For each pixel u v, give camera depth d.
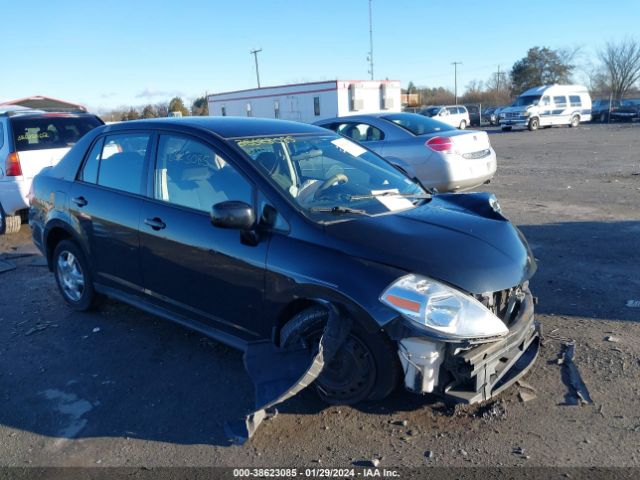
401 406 3.37
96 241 4.56
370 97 27.30
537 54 69.88
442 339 2.83
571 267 5.75
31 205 5.36
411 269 2.99
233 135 3.90
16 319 5.05
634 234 6.92
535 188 10.88
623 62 57.31
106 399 3.63
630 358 3.82
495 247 3.29
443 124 9.23
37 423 3.40
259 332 3.51
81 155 4.88
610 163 14.23
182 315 4.03
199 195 3.84
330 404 3.40
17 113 8.44
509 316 3.28
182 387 3.74
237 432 3.17
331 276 3.08
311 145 4.19
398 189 4.15
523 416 3.24
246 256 3.44
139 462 2.99
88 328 4.77
